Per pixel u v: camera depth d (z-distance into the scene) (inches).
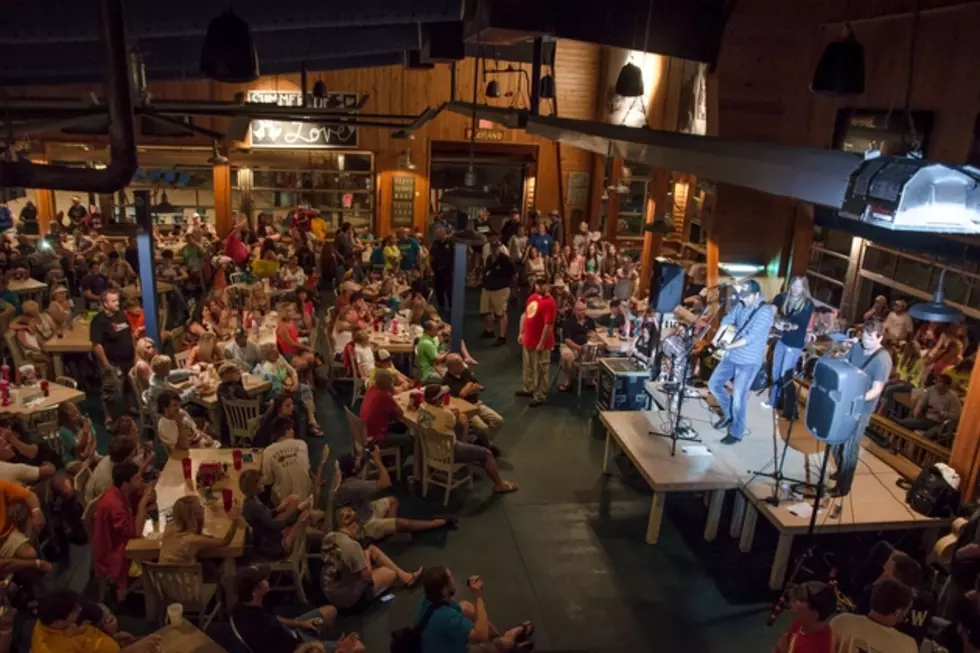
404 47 305.3
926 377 346.0
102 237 594.6
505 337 512.1
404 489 318.7
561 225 697.6
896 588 162.6
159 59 291.1
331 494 260.1
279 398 290.8
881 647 160.7
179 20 182.7
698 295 458.0
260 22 190.7
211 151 653.9
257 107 320.8
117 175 125.8
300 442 264.5
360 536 264.1
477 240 342.0
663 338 378.9
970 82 291.0
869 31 347.6
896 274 381.4
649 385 369.4
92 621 182.2
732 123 388.8
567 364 427.8
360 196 704.4
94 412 370.3
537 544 284.5
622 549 283.9
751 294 306.7
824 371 229.6
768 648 235.0
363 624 235.9
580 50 669.3
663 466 289.4
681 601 255.8
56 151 617.0
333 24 195.0
